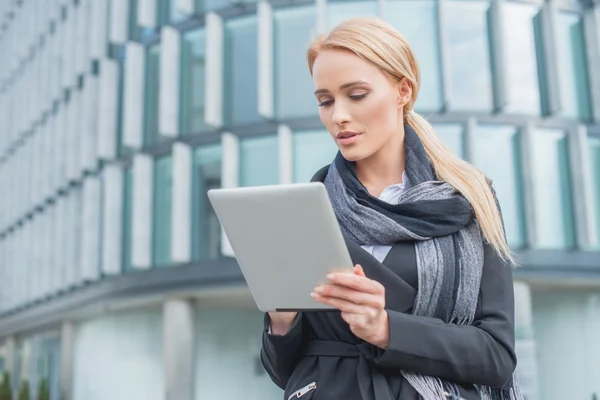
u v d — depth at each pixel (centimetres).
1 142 2556
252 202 97
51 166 2014
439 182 114
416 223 108
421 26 1378
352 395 107
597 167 1424
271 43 1420
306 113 1400
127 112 1560
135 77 1582
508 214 1338
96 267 1673
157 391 1733
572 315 1545
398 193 118
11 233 2369
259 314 1719
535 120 1372
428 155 121
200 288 1419
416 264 109
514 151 1363
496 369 105
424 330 100
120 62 1711
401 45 114
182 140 1496
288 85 1416
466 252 111
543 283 1398
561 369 1518
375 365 106
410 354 100
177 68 1523
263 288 106
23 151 2308
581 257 1341
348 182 116
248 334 1694
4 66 2625
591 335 1538
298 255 99
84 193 1723
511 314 111
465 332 103
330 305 100
